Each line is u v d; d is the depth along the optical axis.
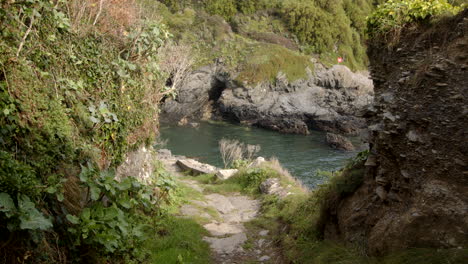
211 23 37.31
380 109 4.70
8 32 3.93
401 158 4.15
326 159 22.41
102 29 5.90
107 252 4.14
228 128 32.00
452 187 3.60
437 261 3.27
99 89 5.44
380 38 4.86
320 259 4.82
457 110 3.57
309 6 40.56
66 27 4.82
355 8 44.53
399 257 3.58
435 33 4.07
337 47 40.94
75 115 4.77
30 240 3.16
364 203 4.95
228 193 11.24
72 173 4.24
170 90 7.87
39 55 4.34
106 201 5.20
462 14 3.81
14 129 3.57
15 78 3.78
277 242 6.52
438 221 3.59
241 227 7.62
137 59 6.50
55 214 3.64
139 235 4.75
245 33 38.59
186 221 7.14
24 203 3.05
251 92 32.59
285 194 9.42
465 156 3.48
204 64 33.59
